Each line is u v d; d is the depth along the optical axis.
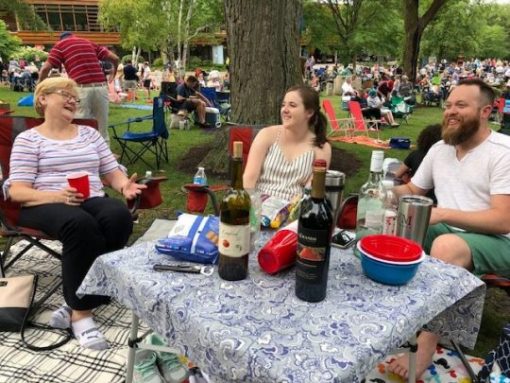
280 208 1.77
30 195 2.28
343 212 1.97
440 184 2.26
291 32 4.89
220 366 1.06
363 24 22.92
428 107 15.84
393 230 1.59
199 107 9.06
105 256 1.46
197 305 1.18
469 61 47.12
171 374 1.86
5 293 2.32
